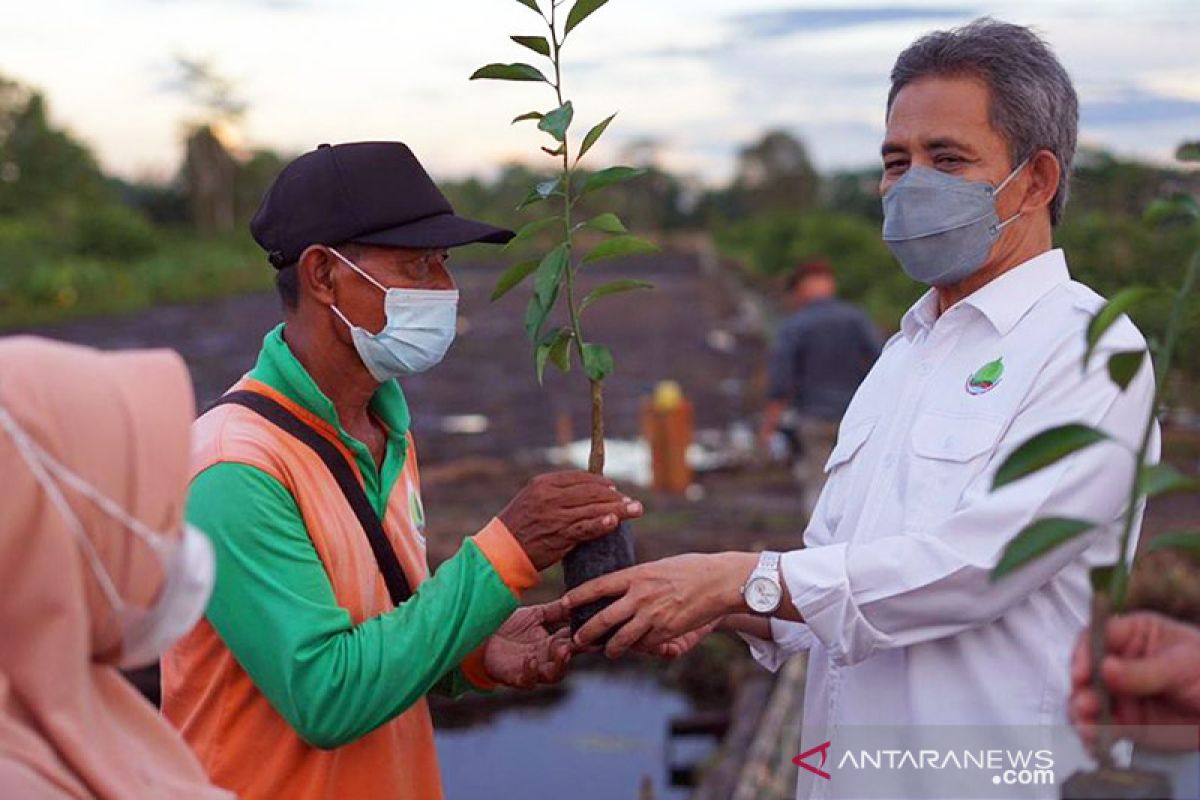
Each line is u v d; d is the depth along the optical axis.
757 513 9.99
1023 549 1.56
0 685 1.49
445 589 2.21
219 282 45.75
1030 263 2.37
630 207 65.38
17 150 68.56
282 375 2.29
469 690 2.64
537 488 2.28
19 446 1.47
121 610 1.54
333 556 2.23
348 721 2.12
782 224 39.12
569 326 2.54
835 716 2.43
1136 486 1.54
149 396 1.56
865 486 2.46
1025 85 2.32
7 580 1.48
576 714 6.75
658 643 2.33
